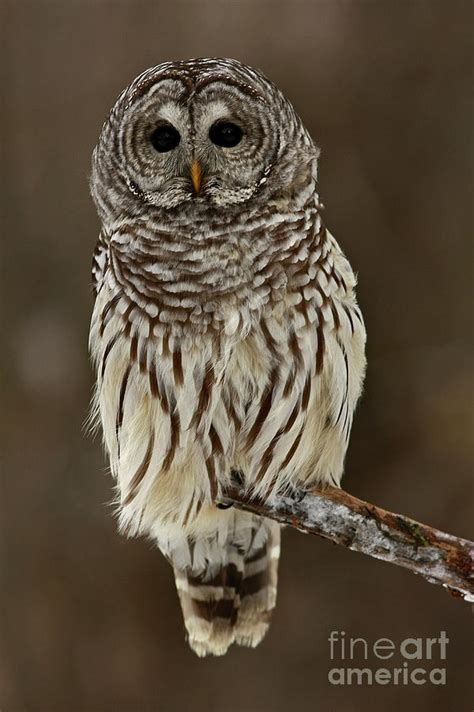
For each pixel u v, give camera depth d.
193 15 13.93
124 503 10.43
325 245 9.89
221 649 11.61
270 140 9.79
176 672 13.72
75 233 14.11
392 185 13.92
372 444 13.87
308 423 9.97
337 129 13.86
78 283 14.05
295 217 9.73
